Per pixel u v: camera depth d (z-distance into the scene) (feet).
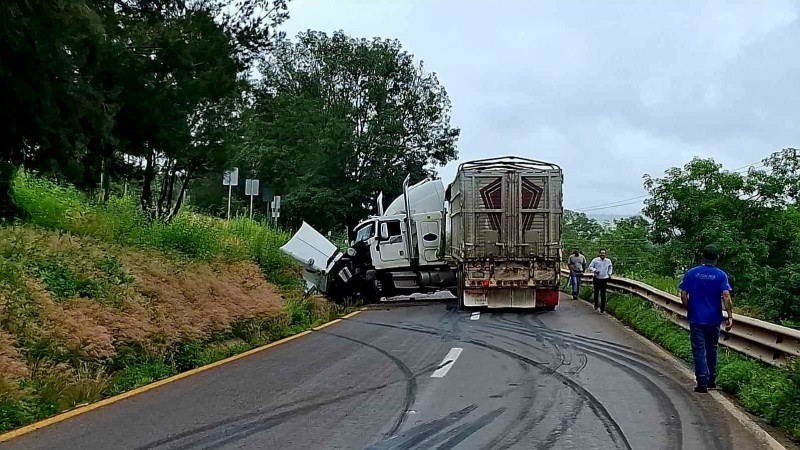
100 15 41.60
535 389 32.14
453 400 29.71
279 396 30.22
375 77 181.06
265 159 159.63
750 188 98.73
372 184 170.91
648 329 51.88
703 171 100.22
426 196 87.51
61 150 41.27
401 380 34.09
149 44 48.49
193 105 53.36
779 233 95.55
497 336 51.34
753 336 35.86
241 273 58.59
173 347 38.19
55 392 27.81
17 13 35.24
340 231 178.29
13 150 41.32
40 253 39.42
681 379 34.86
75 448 22.21
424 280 86.43
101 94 42.06
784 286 86.84
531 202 69.87
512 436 24.17
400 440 23.52
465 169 69.92
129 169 53.72
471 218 69.87
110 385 31.01
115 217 55.93
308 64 182.70
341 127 168.96
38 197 52.21
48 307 32.73
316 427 25.07
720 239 91.40
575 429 25.11
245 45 55.47
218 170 68.08
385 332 53.57
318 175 168.86
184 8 52.70
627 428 25.23
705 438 23.97
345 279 81.82
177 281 46.01
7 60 36.96
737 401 29.94
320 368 37.35
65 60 38.50
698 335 32.17
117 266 42.32
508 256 69.77
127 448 22.33
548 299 69.97
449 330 54.90
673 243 96.89
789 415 25.41
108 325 34.76
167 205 68.64
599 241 143.95
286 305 58.03
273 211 125.49
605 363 39.55
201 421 25.79
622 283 75.77
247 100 71.41
